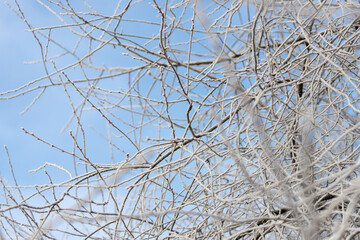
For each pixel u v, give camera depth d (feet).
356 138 7.28
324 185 7.17
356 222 6.48
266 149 6.64
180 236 7.53
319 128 7.65
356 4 7.44
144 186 8.95
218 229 7.77
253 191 7.93
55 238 7.50
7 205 7.72
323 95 8.82
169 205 8.60
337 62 8.02
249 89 7.01
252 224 7.75
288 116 7.60
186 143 8.68
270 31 9.17
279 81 8.88
